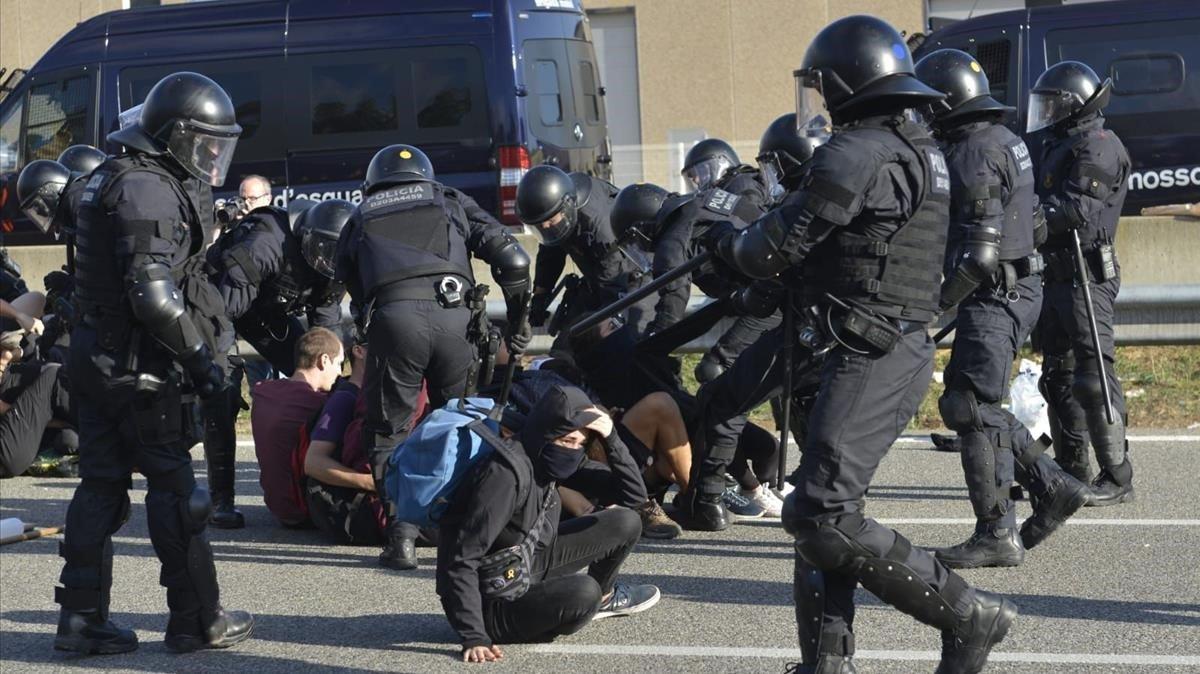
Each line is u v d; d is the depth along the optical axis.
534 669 4.78
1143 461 7.81
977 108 5.50
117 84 13.71
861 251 4.06
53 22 21.98
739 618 5.27
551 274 8.12
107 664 4.95
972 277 5.37
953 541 6.31
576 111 14.17
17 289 8.09
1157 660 4.68
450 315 6.01
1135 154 12.83
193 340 4.70
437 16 13.37
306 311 7.43
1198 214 9.68
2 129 14.10
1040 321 6.75
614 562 5.25
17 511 7.41
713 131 22.27
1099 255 6.58
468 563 4.83
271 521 7.12
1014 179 5.62
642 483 5.29
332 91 13.42
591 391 6.59
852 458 4.07
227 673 4.82
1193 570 5.71
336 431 6.64
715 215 6.54
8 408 7.92
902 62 4.10
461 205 6.26
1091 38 12.85
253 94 13.52
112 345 4.75
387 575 6.05
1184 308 9.02
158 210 4.67
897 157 4.04
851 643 4.17
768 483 6.80
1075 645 4.86
